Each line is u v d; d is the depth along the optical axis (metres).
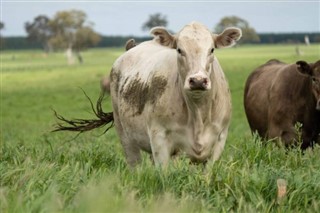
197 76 9.34
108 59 123.62
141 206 7.49
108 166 11.26
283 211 8.22
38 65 105.25
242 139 12.89
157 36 10.27
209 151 10.40
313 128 13.12
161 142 10.40
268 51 120.88
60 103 44.25
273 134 13.50
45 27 168.88
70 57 115.62
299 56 85.31
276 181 8.76
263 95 14.32
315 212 8.12
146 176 8.80
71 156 11.81
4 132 24.66
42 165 9.45
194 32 9.98
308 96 12.95
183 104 10.15
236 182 8.81
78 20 139.62
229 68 70.06
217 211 8.07
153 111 10.47
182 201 7.66
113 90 12.70
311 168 9.59
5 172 9.24
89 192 6.91
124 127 11.88
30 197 7.64
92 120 13.21
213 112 10.22
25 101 46.25
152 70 10.80
